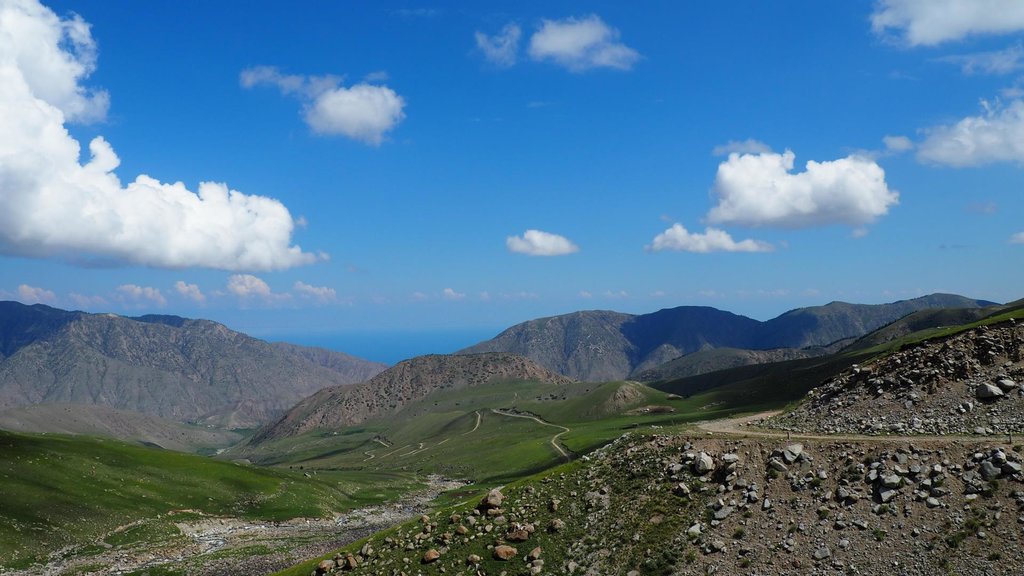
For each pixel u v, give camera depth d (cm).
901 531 4250
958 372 5734
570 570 4881
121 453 15025
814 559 4306
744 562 4450
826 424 5925
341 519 14188
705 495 5141
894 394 5916
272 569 9462
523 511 5769
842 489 4684
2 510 10444
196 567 9531
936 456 4650
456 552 5431
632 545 4909
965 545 4000
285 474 17338
